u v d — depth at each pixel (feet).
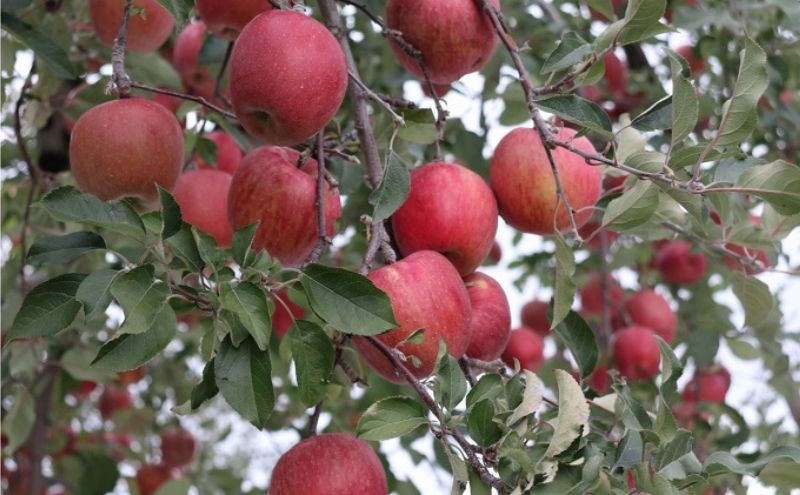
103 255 6.23
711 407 6.15
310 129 4.62
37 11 5.92
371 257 4.61
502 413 4.35
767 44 6.58
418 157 5.89
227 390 4.31
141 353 4.26
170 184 4.81
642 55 6.95
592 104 4.61
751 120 4.42
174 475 7.56
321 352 4.41
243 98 4.58
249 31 4.59
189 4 4.60
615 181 5.75
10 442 6.27
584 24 6.83
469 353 4.85
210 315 4.55
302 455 4.59
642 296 6.78
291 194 4.84
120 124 4.71
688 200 4.61
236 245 4.37
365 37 6.70
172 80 6.12
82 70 6.18
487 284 4.94
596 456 4.28
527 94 4.72
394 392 6.19
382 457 5.92
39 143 6.35
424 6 5.01
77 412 7.79
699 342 6.63
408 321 4.55
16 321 4.34
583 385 4.87
